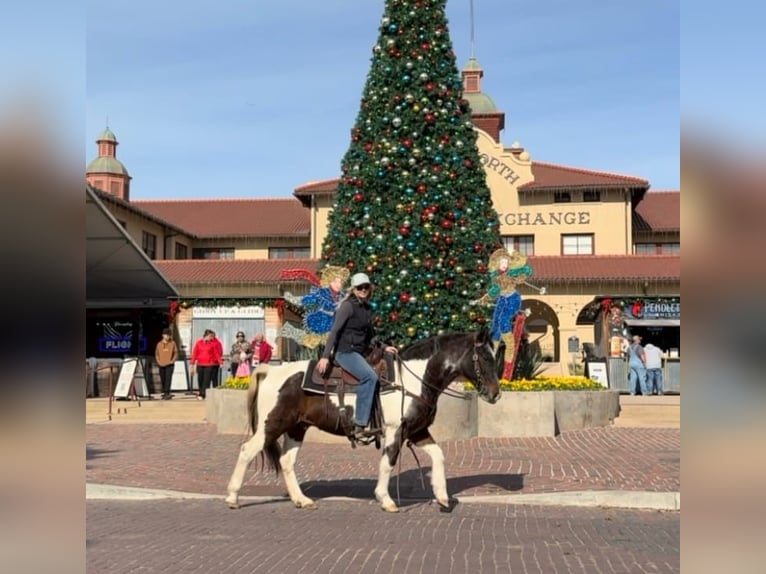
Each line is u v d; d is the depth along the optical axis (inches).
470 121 729.0
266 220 2062.0
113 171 2198.6
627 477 459.2
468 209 689.0
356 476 481.4
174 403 869.8
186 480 464.4
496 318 669.9
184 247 1995.6
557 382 715.4
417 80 691.4
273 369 398.6
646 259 1626.5
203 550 297.7
